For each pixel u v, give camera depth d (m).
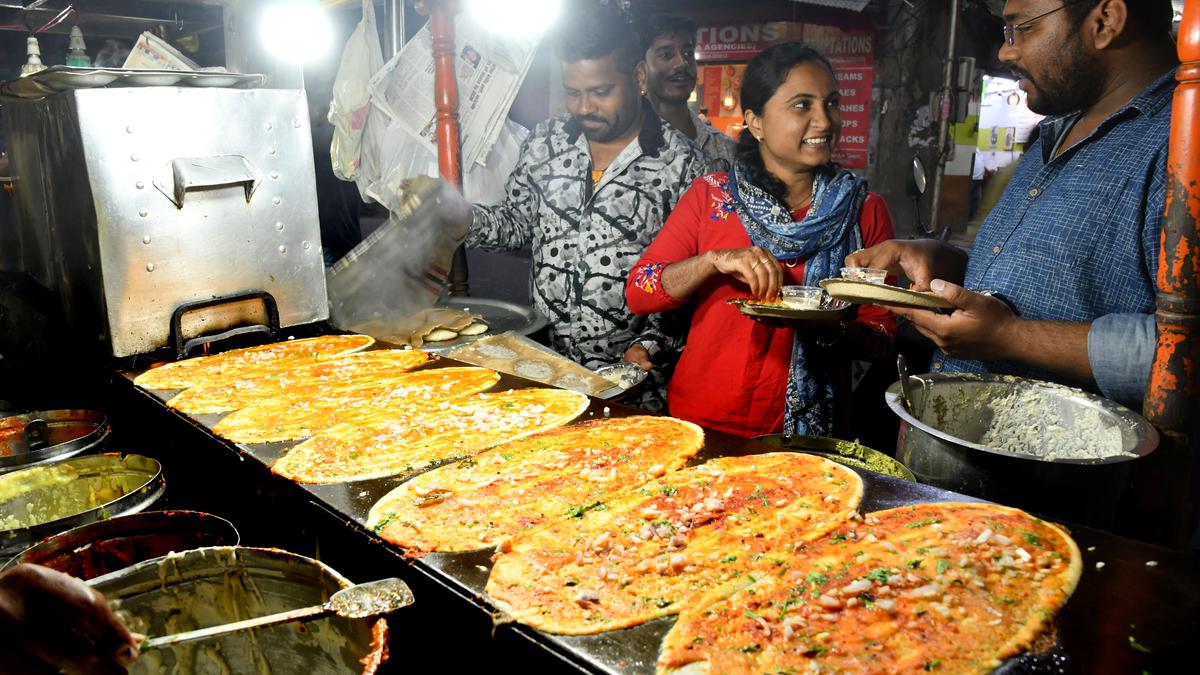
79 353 3.03
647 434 2.21
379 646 1.21
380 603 1.31
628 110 3.47
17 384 3.29
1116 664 1.24
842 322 2.77
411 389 2.63
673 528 1.68
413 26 5.66
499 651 1.41
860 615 1.38
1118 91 2.28
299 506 1.91
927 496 1.79
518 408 2.45
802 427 2.96
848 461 2.13
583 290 3.62
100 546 1.64
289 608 1.46
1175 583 1.44
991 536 1.58
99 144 2.60
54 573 1.15
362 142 4.63
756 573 1.52
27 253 3.34
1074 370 2.02
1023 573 1.47
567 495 1.85
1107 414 1.88
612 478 1.93
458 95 4.29
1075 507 1.69
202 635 1.22
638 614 1.39
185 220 2.83
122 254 2.71
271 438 2.20
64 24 4.40
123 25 4.48
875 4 7.14
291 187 3.09
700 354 3.08
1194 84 1.69
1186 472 1.88
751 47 7.59
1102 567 1.49
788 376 2.95
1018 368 2.45
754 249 2.72
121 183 2.67
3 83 2.86
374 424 2.30
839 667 1.26
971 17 6.92
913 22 7.03
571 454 2.07
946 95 6.55
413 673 1.61
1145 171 2.14
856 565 1.53
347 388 2.64
